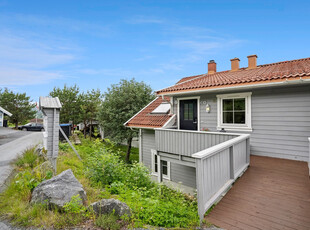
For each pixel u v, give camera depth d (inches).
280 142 230.4
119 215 118.0
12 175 201.5
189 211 132.1
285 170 188.5
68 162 248.2
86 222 113.9
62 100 882.1
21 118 1057.5
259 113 246.5
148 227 113.1
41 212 119.4
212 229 110.3
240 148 186.1
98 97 774.5
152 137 346.0
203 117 304.7
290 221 112.6
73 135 640.4
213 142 215.6
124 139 559.5
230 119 274.1
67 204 120.0
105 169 195.8
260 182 164.7
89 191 159.3
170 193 189.2
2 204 135.0
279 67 303.9
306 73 196.4
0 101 1011.3
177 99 340.8
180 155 253.9
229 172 160.4
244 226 111.2
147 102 584.1
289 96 223.9
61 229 107.5
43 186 135.3
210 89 262.7
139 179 201.8
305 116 213.5
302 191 145.7
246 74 286.8
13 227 110.7
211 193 129.5
